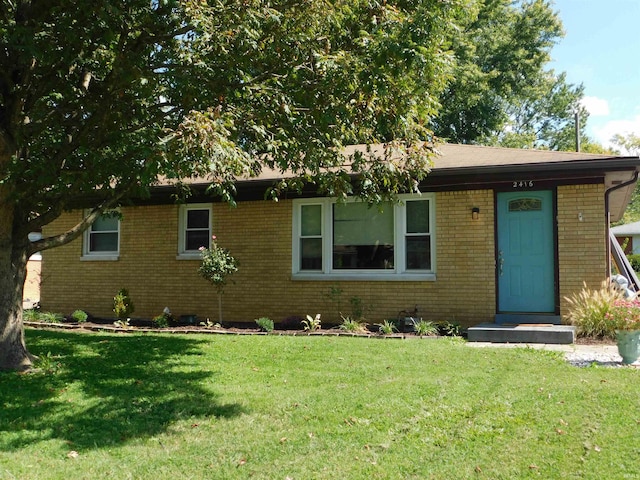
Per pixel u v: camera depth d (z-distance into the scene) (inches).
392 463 156.2
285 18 262.8
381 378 253.8
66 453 169.9
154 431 189.5
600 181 388.5
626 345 279.0
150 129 289.1
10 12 278.2
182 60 264.7
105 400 223.5
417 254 440.8
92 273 548.4
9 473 154.2
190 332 414.6
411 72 253.6
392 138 337.4
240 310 487.5
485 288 414.6
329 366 281.1
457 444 169.2
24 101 293.4
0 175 266.2
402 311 434.9
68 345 343.0
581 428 178.7
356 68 248.8
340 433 181.2
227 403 218.7
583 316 365.1
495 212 416.2
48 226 574.6
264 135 274.5
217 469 155.9
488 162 404.5
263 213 486.6
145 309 521.7
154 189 485.4
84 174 268.2
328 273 463.5
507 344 349.1
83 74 317.1
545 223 405.7
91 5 248.4
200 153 208.8
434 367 273.9
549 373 256.7
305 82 274.2
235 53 263.3
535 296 405.7
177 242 515.5
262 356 307.9
